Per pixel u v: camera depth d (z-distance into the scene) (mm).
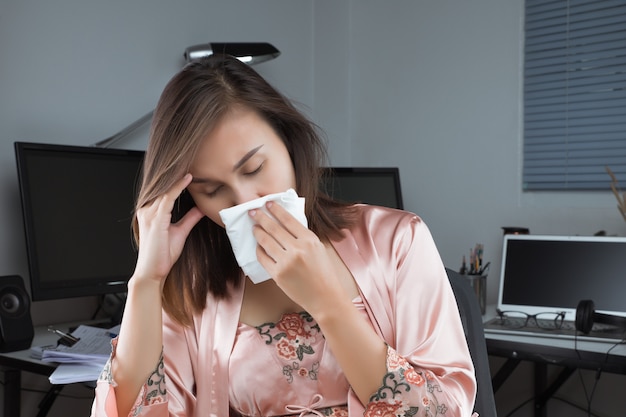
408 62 3133
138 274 940
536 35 2791
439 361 921
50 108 2254
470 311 1207
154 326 938
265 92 910
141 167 2311
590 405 2713
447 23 3023
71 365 1601
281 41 3154
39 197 2020
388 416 836
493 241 2896
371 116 3238
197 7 2738
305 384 958
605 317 2229
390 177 2916
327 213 1038
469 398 917
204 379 995
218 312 1008
